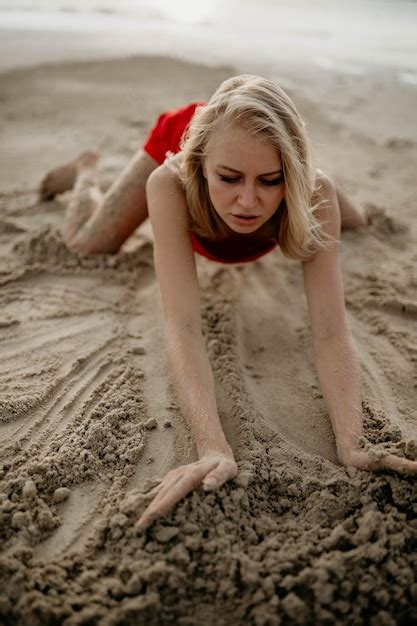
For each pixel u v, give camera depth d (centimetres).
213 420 222
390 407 262
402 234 408
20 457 226
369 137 614
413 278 351
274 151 207
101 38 1051
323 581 179
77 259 353
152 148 309
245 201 215
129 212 332
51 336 298
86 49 934
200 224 258
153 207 253
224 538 192
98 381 271
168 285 246
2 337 295
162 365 284
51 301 324
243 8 1731
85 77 776
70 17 1307
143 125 614
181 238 250
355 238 395
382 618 176
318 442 245
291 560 187
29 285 336
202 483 201
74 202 366
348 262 370
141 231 398
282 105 211
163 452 235
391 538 192
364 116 688
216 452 213
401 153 576
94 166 400
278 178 217
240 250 283
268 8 1759
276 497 217
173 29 1248
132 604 174
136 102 688
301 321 325
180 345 236
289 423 255
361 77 876
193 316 244
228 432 244
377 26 1470
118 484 218
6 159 512
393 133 632
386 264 367
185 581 182
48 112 639
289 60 970
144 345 298
